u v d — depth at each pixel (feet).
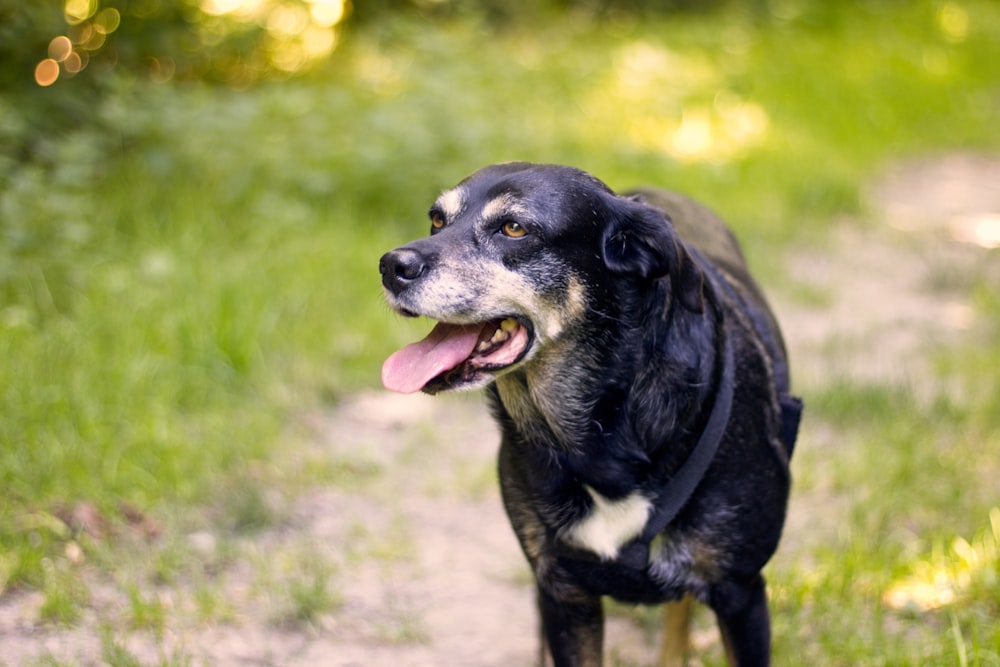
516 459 9.79
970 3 53.88
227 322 17.46
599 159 27.55
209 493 14.37
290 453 15.56
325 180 22.47
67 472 13.98
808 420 16.67
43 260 18.21
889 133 34.94
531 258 9.49
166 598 12.34
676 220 12.25
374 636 11.90
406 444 16.22
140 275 18.79
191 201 21.30
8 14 21.94
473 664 11.50
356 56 32.04
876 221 26.89
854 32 47.44
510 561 13.43
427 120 24.00
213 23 27.20
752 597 9.69
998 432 15.75
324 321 18.69
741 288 11.16
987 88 41.34
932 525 13.35
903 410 16.48
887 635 11.32
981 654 10.59
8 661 11.11
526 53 37.40
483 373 9.50
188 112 22.80
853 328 20.54
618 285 9.60
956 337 19.88
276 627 11.98
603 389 9.43
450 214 9.88
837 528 13.55
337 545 13.60
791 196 27.48
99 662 11.14
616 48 40.34
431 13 36.24
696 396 9.25
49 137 21.74
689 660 11.44
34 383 15.46
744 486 9.38
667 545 9.39
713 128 32.35
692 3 49.49
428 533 14.02
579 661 9.95
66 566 12.57
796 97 37.14
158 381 16.25
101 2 24.70
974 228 26.84
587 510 9.43
